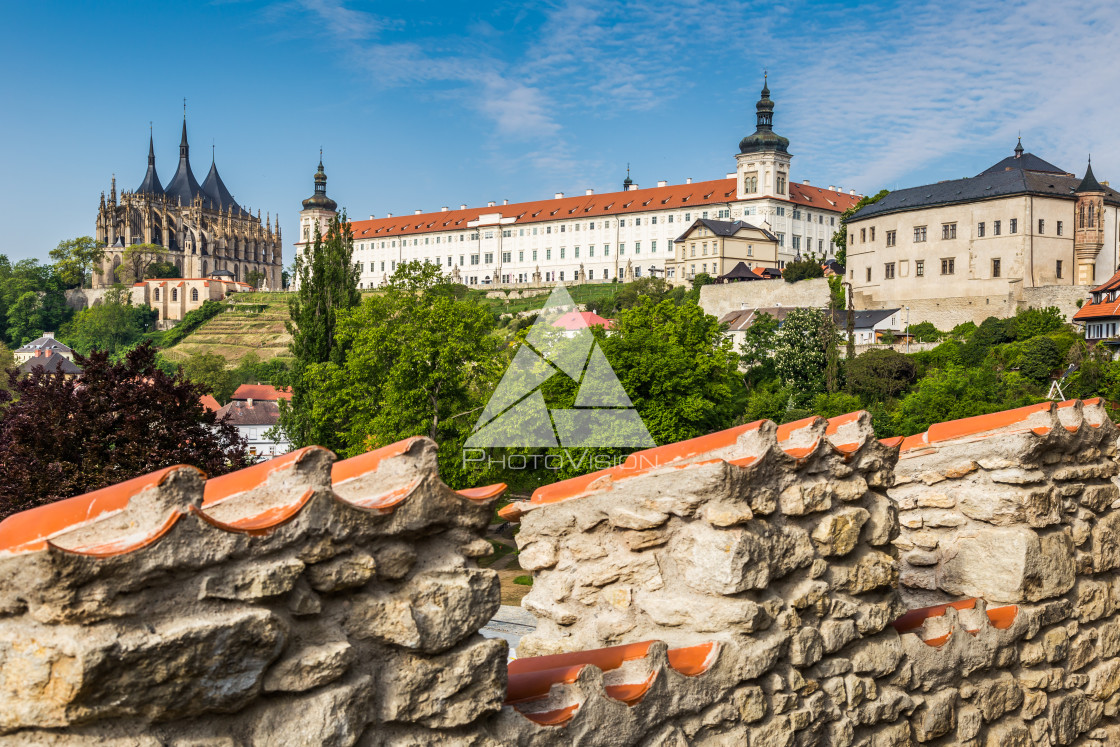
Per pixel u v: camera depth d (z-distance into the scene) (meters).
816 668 6.11
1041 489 8.14
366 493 4.46
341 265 54.56
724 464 5.59
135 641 3.29
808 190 199.25
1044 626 8.09
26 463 26.66
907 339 104.69
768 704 5.74
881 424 68.94
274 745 3.74
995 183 110.31
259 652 3.64
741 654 5.57
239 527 3.65
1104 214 108.19
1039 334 86.81
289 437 54.72
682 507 5.80
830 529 6.26
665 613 5.87
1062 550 8.29
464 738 4.39
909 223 115.88
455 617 4.42
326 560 3.99
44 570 3.17
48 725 3.23
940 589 8.43
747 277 152.88
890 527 6.77
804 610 6.04
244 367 166.25
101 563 3.25
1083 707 8.40
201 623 3.48
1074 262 108.81
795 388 83.25
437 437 44.31
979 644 7.38
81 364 28.95
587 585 6.31
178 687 3.42
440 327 44.75
